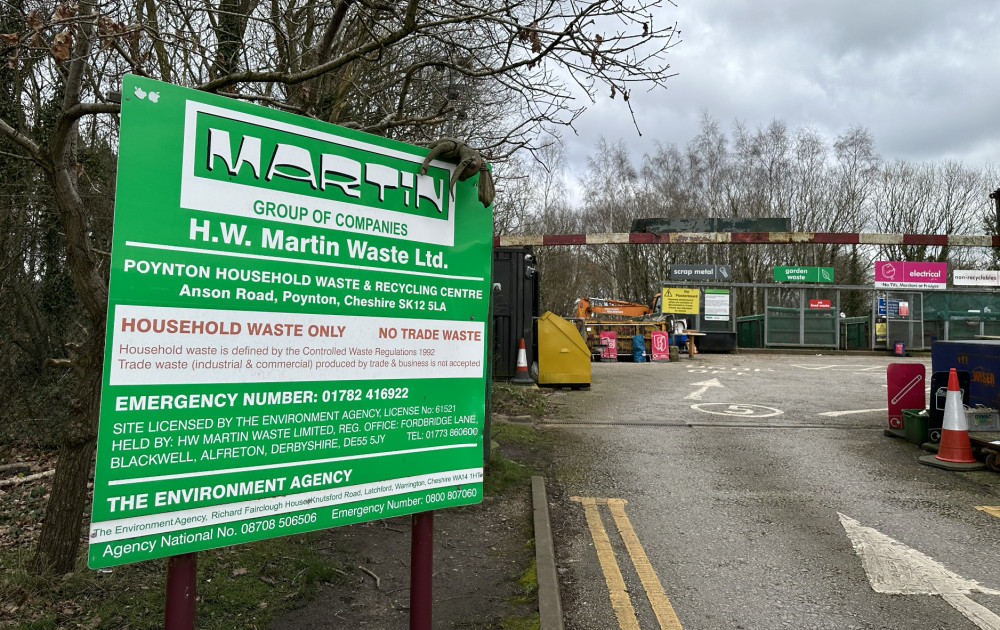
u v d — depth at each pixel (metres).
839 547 4.98
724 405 11.64
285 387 2.18
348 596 3.91
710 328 29.69
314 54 4.88
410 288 2.49
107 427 1.86
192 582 2.05
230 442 2.07
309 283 2.24
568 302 46.91
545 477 6.88
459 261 2.64
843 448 8.33
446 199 2.61
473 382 2.68
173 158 1.99
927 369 19.64
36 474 6.78
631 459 7.68
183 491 1.99
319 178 2.27
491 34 4.86
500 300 12.86
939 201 48.22
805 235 23.44
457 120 5.70
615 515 5.72
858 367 20.62
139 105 1.93
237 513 2.09
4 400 7.84
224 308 2.06
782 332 30.25
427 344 2.54
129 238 1.90
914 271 29.34
